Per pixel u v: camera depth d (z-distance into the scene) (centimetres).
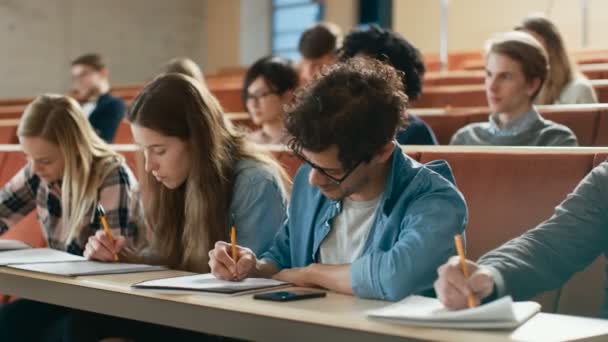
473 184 221
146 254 217
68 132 247
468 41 820
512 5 789
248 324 145
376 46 272
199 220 206
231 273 171
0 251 229
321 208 189
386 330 126
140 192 234
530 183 213
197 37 1141
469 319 122
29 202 270
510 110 307
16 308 227
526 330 125
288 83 377
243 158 215
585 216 163
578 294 201
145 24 1088
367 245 177
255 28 1111
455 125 348
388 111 163
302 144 160
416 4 859
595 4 748
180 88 207
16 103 798
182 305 155
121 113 552
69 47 1019
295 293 155
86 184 246
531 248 157
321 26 471
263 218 207
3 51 959
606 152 207
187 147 207
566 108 313
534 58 303
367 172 166
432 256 157
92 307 172
